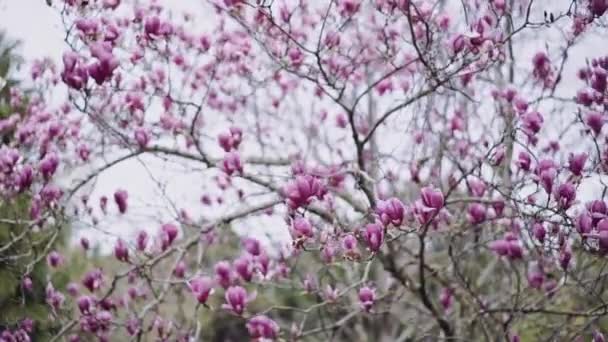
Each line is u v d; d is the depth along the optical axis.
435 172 4.24
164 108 4.32
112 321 4.07
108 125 3.86
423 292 4.34
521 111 3.54
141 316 3.97
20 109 4.75
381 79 3.77
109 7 3.62
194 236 4.10
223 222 4.14
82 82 3.20
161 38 3.78
